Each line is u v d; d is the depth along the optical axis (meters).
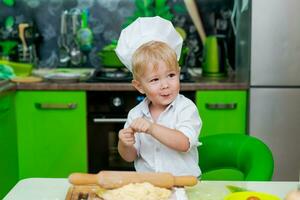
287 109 2.76
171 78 1.40
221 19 3.28
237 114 2.79
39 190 1.24
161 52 1.38
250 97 2.75
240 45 2.96
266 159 1.56
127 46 1.50
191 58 3.31
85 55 3.32
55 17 3.28
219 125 2.79
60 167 2.86
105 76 2.87
